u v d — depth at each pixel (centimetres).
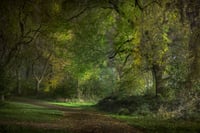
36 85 6675
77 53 4772
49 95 6084
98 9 3819
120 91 3900
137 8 3328
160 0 3088
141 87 3812
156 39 3288
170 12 3122
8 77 3572
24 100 5353
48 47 5850
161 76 3350
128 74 3766
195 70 2555
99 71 5844
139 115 3123
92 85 6034
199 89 2697
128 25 3522
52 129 1889
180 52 3100
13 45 3875
